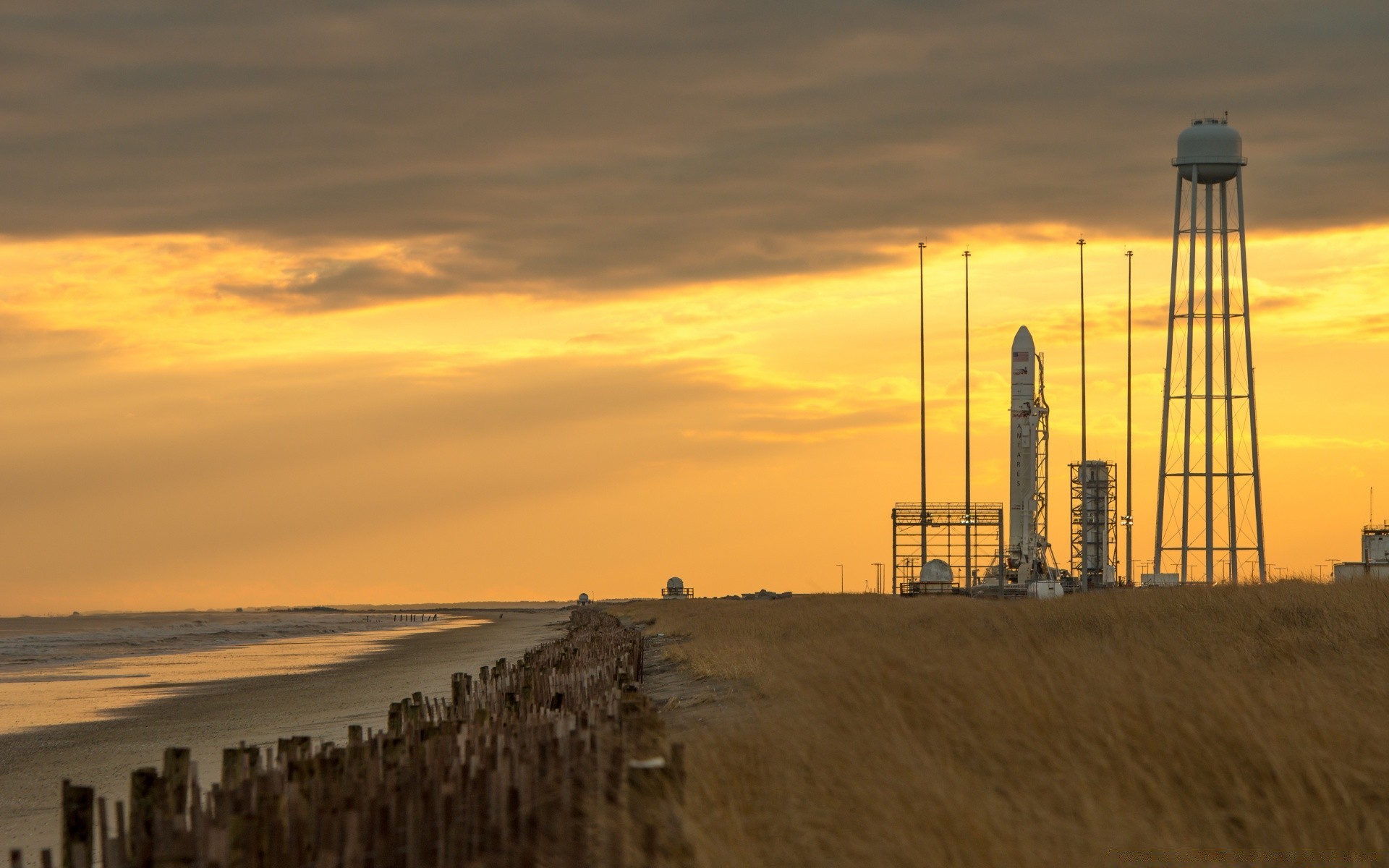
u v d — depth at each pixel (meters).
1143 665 19.36
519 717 27.14
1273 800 13.38
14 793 31.81
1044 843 12.59
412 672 77.00
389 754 17.77
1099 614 43.78
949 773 13.85
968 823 12.43
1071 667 18.72
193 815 15.73
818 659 22.91
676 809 13.55
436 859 14.16
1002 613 48.16
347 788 15.23
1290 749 14.41
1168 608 43.50
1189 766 14.45
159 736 43.53
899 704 17.55
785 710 20.47
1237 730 14.91
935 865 12.02
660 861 13.16
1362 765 14.32
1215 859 12.66
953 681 18.00
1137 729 15.19
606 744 17.73
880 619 53.94
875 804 13.41
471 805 14.58
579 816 15.69
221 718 49.69
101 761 37.47
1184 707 15.70
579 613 153.12
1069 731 15.60
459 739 20.80
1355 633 33.34
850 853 13.02
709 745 17.59
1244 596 42.72
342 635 178.62
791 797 14.61
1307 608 37.78
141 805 16.12
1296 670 24.38
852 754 15.16
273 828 13.45
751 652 44.41
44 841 25.53
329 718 47.19
